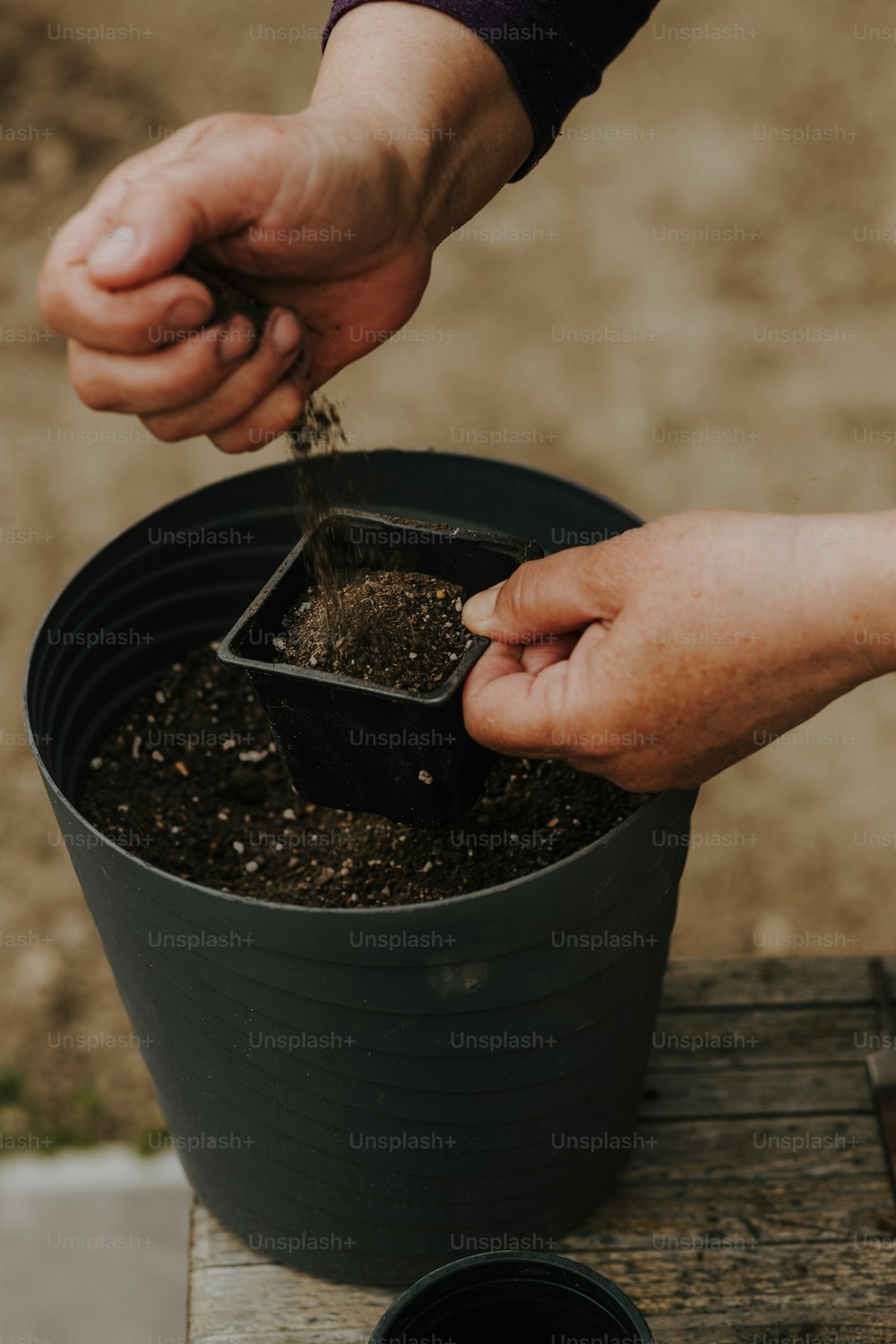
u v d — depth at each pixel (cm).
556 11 106
